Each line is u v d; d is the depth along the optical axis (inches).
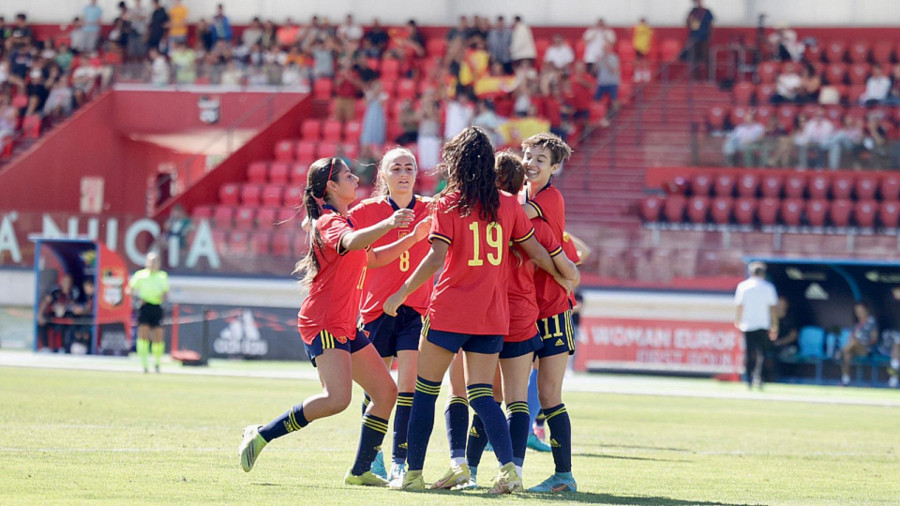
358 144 2962.6
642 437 1063.6
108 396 1296.8
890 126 2837.1
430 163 2842.0
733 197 2691.9
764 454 936.9
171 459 745.6
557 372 673.6
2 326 2359.7
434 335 633.6
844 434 1151.0
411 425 645.9
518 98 3016.7
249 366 2092.8
